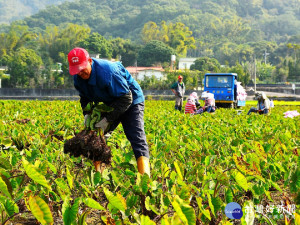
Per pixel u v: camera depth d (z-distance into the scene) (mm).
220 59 156375
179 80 18953
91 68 4375
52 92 64688
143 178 3643
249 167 4180
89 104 4566
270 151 6066
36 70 79125
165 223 2805
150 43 118938
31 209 2754
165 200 3463
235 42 184375
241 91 28875
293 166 4566
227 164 5066
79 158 5898
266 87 95062
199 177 4191
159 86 73750
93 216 4195
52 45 111438
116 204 3043
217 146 6469
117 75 4426
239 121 10633
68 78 77750
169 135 7109
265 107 14969
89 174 4250
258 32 194375
